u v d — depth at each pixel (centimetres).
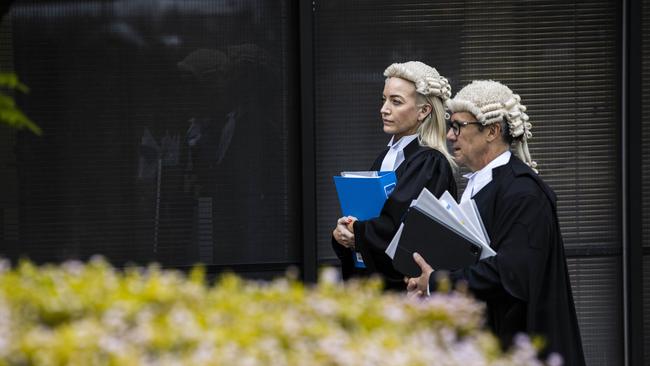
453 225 1140
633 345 1599
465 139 1167
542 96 1586
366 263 1265
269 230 1575
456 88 1575
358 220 1291
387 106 1325
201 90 1557
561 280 1145
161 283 759
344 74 1562
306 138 1542
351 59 1562
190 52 1553
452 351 706
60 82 1538
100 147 1550
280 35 1559
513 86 1582
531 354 765
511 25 1574
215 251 1573
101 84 1545
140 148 1554
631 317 1598
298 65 1557
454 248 1140
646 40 1577
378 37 1562
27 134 1541
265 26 1557
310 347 684
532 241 1117
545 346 1120
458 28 1570
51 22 1531
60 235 1554
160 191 1562
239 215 1572
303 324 718
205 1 1548
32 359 641
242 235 1574
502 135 1167
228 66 1557
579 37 1582
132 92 1548
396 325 740
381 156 1362
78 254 1556
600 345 1619
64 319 729
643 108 1586
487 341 745
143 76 1548
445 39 1569
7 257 1548
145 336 660
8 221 1546
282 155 1570
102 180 1553
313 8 1548
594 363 1614
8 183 1543
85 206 1554
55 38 1534
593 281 1612
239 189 1570
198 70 1554
